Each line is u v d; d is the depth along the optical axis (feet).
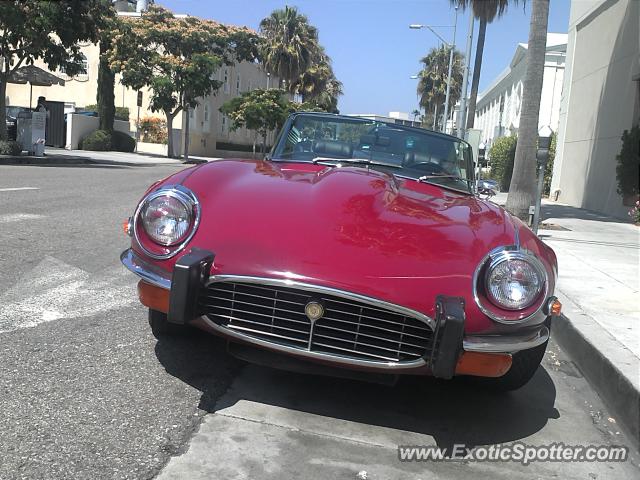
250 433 9.84
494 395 12.49
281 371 12.43
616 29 62.75
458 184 14.87
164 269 10.44
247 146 180.04
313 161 14.46
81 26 63.72
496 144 118.11
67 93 137.69
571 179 74.43
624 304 19.76
